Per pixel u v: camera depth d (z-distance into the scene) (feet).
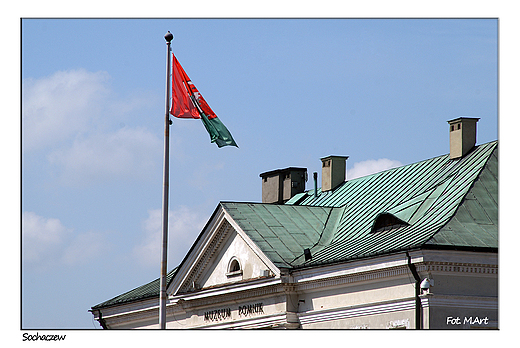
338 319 220.43
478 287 201.87
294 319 231.91
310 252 239.91
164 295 212.23
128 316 292.20
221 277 253.44
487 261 201.26
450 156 247.29
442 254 199.00
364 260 212.02
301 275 229.66
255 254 241.96
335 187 287.69
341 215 258.98
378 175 273.13
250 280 241.76
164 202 215.10
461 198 216.95
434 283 199.00
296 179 307.78
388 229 230.07
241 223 246.88
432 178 244.42
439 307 198.18
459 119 244.63
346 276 217.77
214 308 255.50
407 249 200.95
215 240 255.09
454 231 205.87
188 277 261.65
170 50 218.79
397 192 251.60
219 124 222.48
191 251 258.98
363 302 214.69
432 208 223.71
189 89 222.89
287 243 242.78
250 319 242.37
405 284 204.54
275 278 232.32
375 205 252.62
